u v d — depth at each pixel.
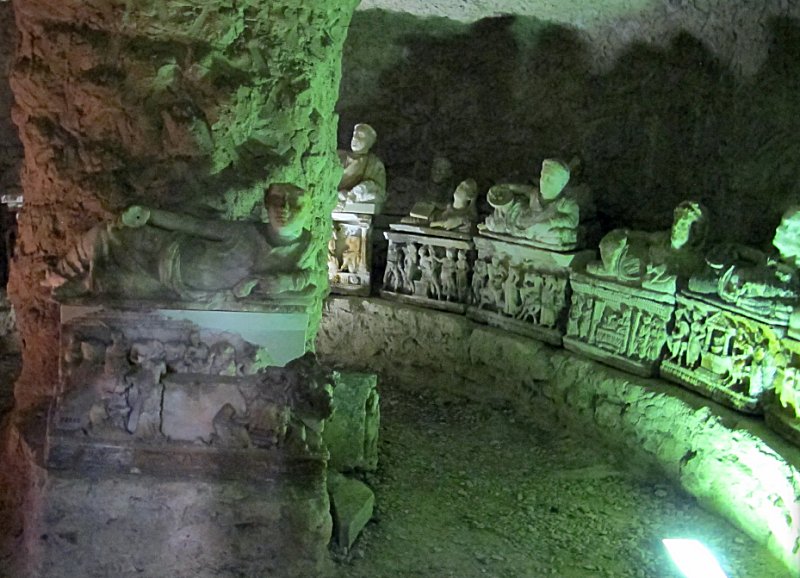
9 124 5.32
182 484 3.03
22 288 3.35
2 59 5.20
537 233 4.80
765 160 4.47
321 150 3.40
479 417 4.89
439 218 5.40
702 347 4.05
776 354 3.66
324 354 5.66
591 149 5.39
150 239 2.99
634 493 4.04
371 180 5.55
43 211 3.24
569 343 4.72
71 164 3.16
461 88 5.82
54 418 3.06
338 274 5.66
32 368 3.42
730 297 3.83
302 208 2.98
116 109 3.10
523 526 3.72
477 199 5.74
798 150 4.30
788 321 3.58
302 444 3.11
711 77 4.69
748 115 4.53
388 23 5.65
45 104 3.16
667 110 4.96
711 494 3.82
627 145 5.22
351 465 4.10
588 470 4.27
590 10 5.02
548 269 4.86
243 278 3.00
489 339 5.09
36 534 3.03
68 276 3.07
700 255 4.24
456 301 5.40
